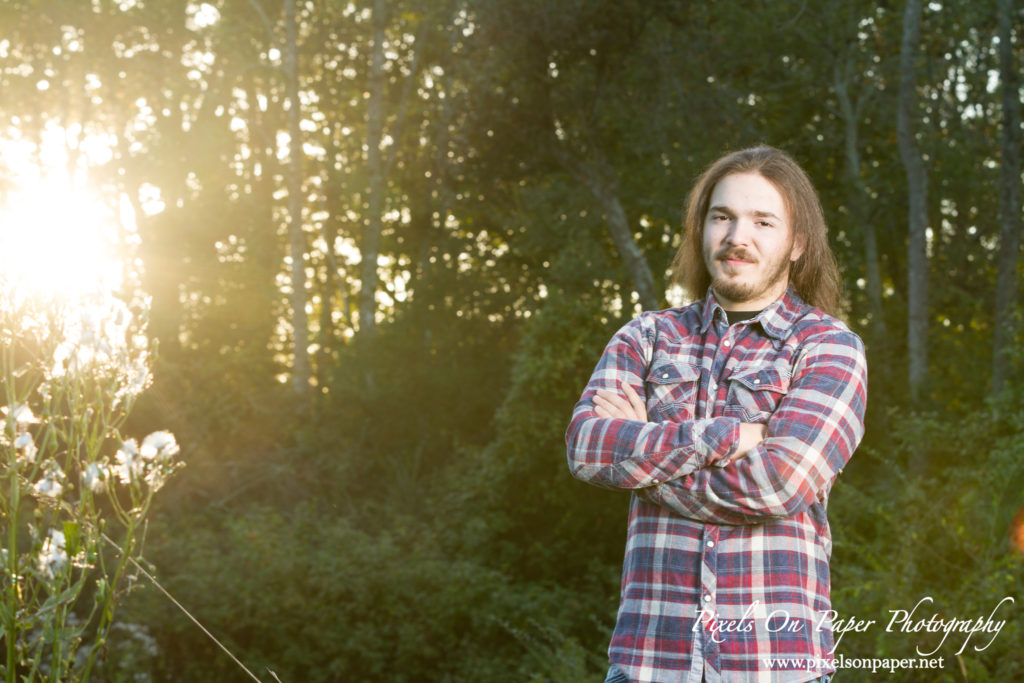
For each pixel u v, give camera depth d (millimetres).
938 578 5703
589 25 14477
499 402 17109
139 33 20969
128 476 2162
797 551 1798
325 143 23344
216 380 17719
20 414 2072
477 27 15391
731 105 16109
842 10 16734
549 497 13195
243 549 12234
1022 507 5691
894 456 8828
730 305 2020
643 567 1842
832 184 19938
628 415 1956
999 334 13008
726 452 1778
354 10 21797
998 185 17922
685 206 2273
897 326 19250
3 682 2072
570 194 16500
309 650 11570
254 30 20938
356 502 16234
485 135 15984
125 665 10227
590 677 7180
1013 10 14227
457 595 12125
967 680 4496
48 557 2023
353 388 17156
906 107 15219
